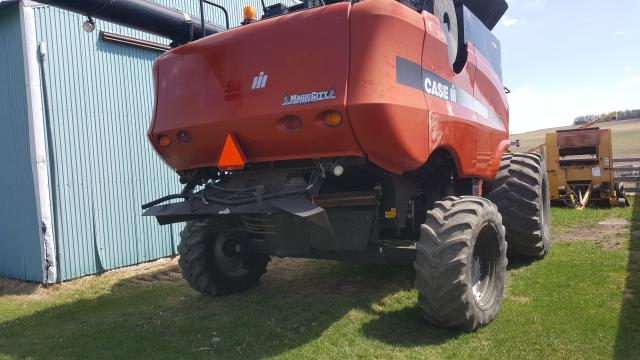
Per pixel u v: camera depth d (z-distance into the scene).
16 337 4.57
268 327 4.32
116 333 4.45
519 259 6.27
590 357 3.44
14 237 7.12
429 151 3.90
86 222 7.12
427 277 3.74
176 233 8.33
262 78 3.88
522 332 3.91
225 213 3.91
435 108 4.03
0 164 7.22
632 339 3.70
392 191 4.34
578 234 7.75
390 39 3.61
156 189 8.09
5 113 7.02
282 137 3.85
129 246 7.66
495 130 5.56
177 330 4.38
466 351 3.63
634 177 14.23
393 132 3.55
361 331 4.10
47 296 6.25
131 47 7.83
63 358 3.93
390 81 3.57
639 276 5.21
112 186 7.47
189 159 4.46
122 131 7.65
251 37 3.95
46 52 6.73
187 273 5.04
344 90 3.54
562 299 4.62
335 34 3.62
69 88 6.98
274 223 4.11
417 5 4.50
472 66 5.16
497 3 6.77
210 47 4.14
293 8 4.86
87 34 7.23
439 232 3.79
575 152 11.64
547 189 6.75
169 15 4.75
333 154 3.80
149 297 5.68
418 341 3.86
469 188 5.06
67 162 6.93
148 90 8.07
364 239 4.23
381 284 5.50
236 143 4.03
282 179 4.05
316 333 4.12
